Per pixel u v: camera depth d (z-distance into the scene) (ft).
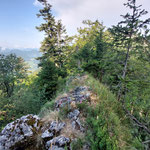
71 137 8.06
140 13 14.82
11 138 8.40
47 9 52.26
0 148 7.85
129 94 14.29
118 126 8.84
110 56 22.03
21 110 24.29
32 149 7.77
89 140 7.54
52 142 7.70
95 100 12.95
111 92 17.40
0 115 25.48
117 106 12.45
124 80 12.62
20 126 9.34
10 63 52.54
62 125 9.45
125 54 18.93
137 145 7.30
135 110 12.01
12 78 44.93
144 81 12.66
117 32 17.61
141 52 15.33
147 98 13.37
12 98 28.32
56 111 11.65
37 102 23.31
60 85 29.66
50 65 31.17
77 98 13.92
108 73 24.45
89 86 17.81
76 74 30.55
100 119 8.84
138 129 9.30
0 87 44.50
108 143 6.26
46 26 55.42
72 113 10.95
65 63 53.36
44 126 9.62
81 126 9.12
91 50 34.22
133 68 18.28
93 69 26.13
